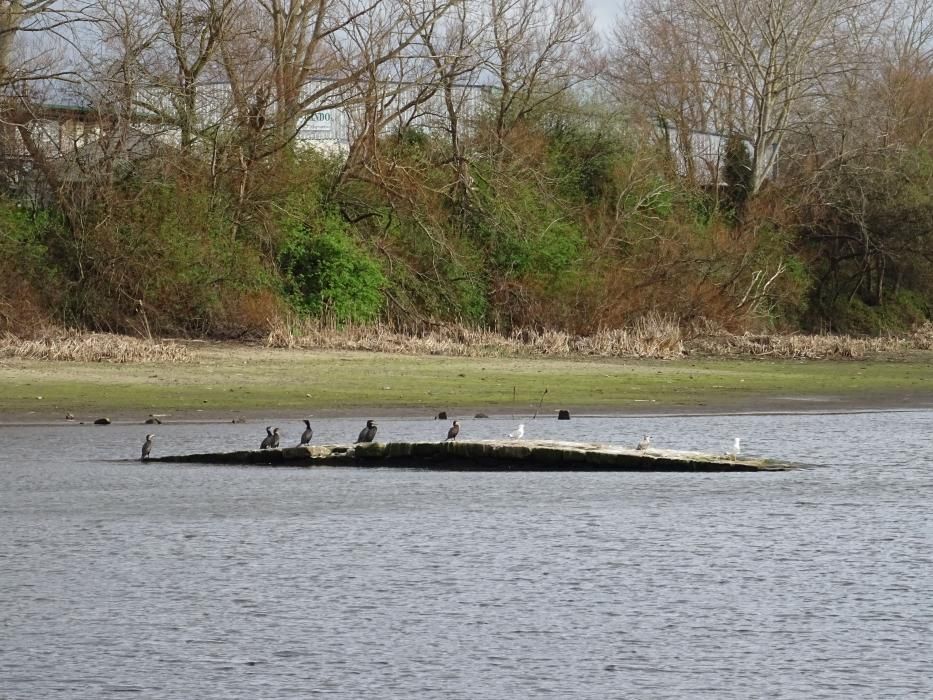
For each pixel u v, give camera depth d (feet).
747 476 230.68
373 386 363.97
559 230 590.96
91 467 232.94
